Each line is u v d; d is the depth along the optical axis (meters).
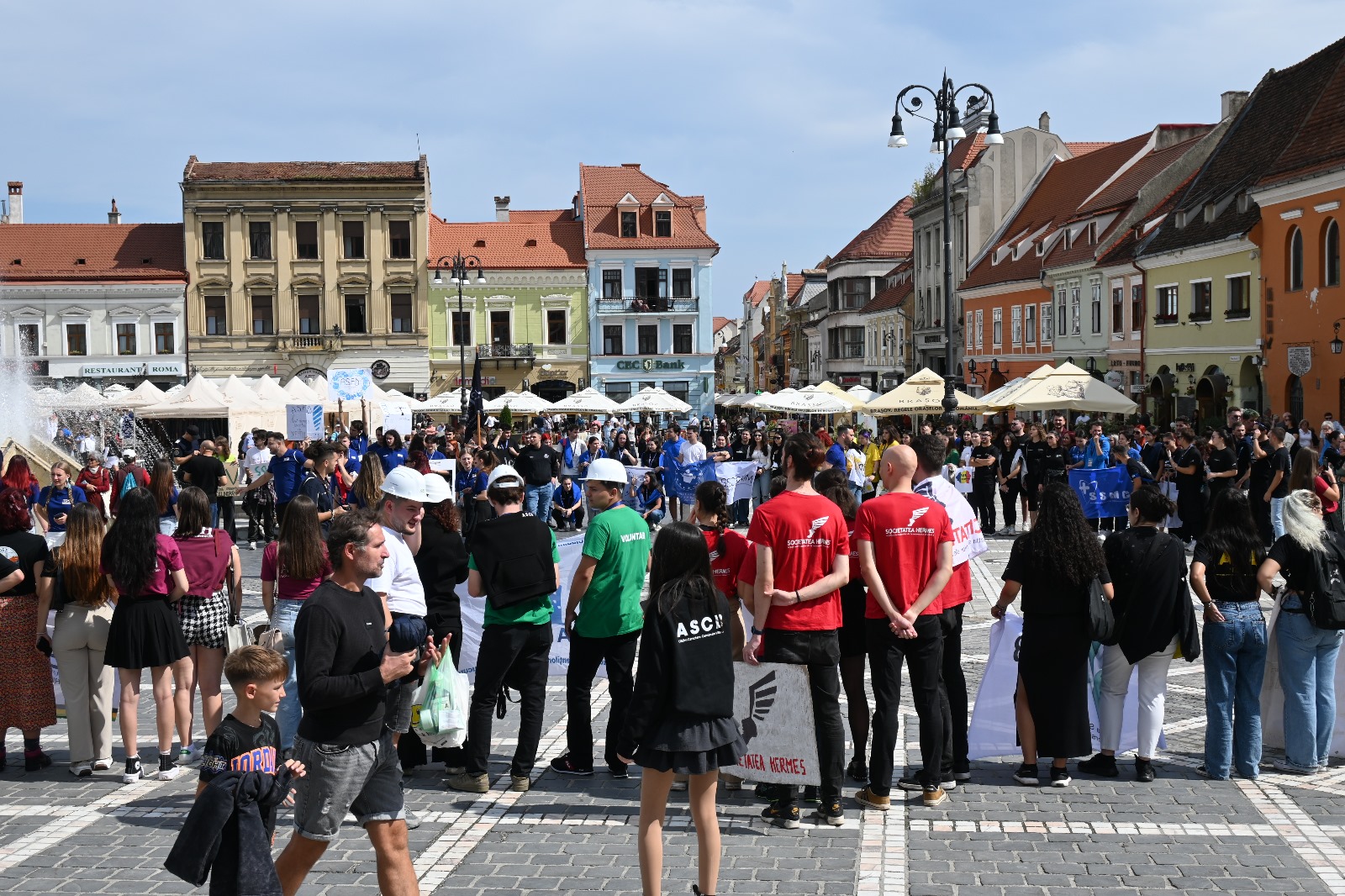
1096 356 46.56
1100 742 8.52
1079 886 6.50
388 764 5.83
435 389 70.44
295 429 29.88
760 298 170.00
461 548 8.82
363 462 10.77
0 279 65.69
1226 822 7.49
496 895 6.43
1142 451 22.67
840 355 84.62
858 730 8.40
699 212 78.31
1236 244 35.38
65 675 8.63
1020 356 54.34
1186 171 44.91
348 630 5.66
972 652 12.70
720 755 6.22
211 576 8.78
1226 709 8.35
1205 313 37.84
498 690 8.24
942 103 25.77
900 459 7.73
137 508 8.34
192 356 66.94
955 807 7.82
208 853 5.04
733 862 6.89
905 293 74.19
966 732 8.33
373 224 67.56
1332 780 8.36
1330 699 8.62
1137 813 7.68
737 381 171.38
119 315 66.38
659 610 6.17
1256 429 18.11
